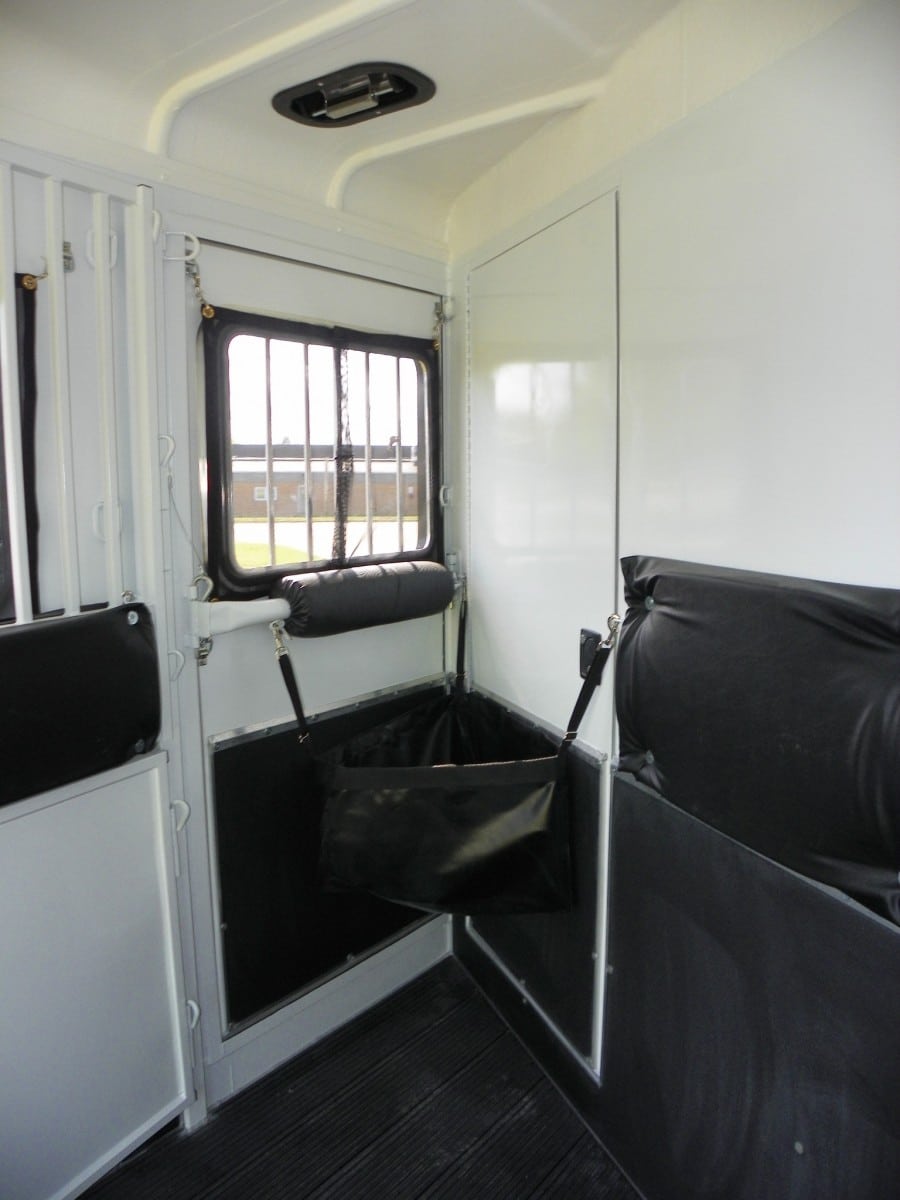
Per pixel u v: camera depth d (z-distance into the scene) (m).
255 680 1.53
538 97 1.26
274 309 1.47
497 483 1.65
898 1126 0.86
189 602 1.39
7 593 1.15
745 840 1.03
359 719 1.74
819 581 0.93
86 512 1.24
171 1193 1.37
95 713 1.21
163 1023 1.43
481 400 1.68
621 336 1.24
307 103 1.27
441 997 1.88
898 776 0.81
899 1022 0.85
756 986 1.04
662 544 1.19
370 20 1.01
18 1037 1.20
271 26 1.04
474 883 1.41
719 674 1.03
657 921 1.24
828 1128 0.95
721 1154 1.14
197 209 1.32
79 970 1.28
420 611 1.66
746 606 1.00
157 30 1.05
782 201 0.95
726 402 1.05
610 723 1.35
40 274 1.14
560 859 1.41
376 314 1.64
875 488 0.87
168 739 1.38
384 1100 1.58
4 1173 1.20
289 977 1.66
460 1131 1.50
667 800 1.19
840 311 0.89
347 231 1.56
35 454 1.17
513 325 1.54
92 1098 1.32
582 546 1.39
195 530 1.40
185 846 1.44
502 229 1.55
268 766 1.57
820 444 0.93
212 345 1.38
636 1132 1.34
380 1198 1.37
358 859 1.45
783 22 0.93
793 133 0.92
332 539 1.62
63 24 1.03
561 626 1.47
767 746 0.97
